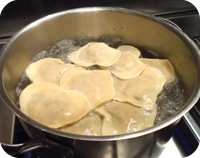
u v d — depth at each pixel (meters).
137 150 0.19
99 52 0.30
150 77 0.27
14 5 0.29
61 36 0.31
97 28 0.31
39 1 0.30
